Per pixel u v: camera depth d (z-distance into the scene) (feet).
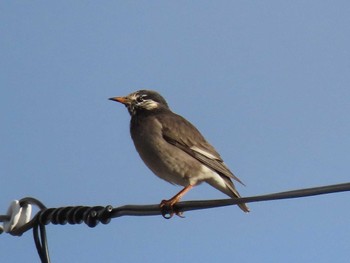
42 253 36.94
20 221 37.78
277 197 30.83
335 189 29.27
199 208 34.68
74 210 36.22
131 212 35.32
